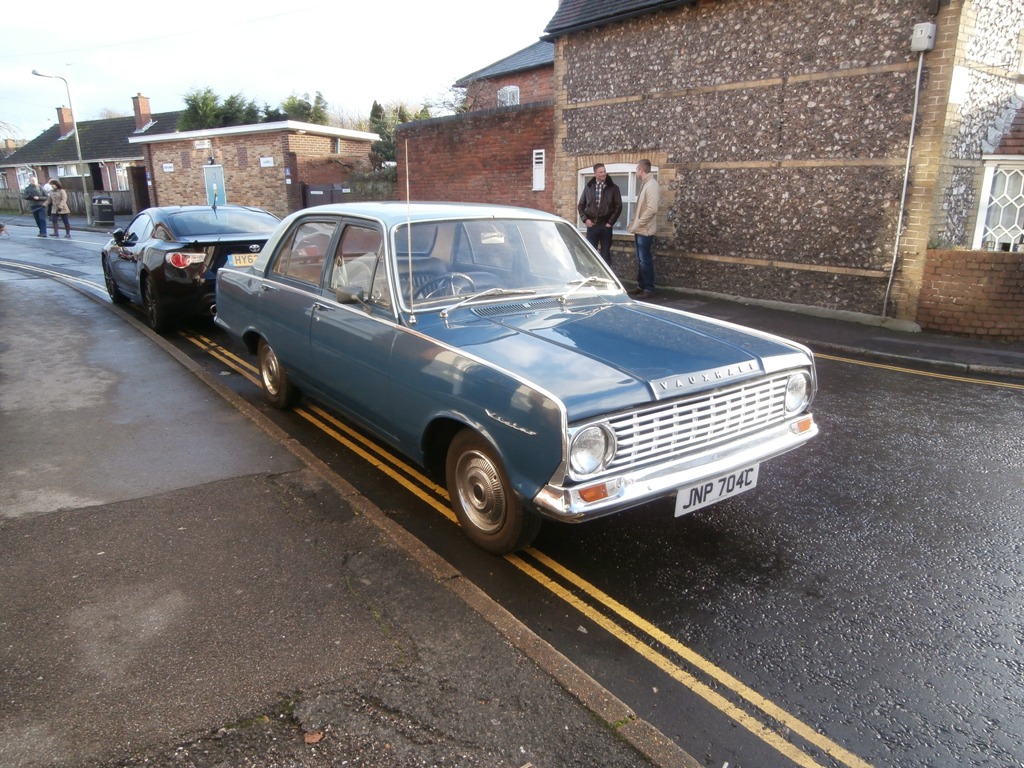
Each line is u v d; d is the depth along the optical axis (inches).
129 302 407.8
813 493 175.6
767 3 385.7
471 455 140.4
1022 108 388.2
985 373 291.6
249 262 303.7
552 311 161.9
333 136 973.2
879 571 140.0
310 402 237.5
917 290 356.8
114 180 1531.7
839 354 325.1
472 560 142.6
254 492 163.8
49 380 254.1
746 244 419.5
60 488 165.2
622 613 125.9
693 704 104.0
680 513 129.3
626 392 120.6
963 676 110.3
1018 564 142.7
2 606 118.3
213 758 88.0
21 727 92.0
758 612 126.4
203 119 1127.0
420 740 92.2
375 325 158.7
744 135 409.4
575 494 115.6
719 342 146.3
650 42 445.7
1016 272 329.1
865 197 366.9
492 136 573.3
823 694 106.1
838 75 366.0
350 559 135.1
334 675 103.5
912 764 93.3
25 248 755.4
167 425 209.2
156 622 114.7
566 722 96.3
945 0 323.6
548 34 494.3
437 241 166.6
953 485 180.7
